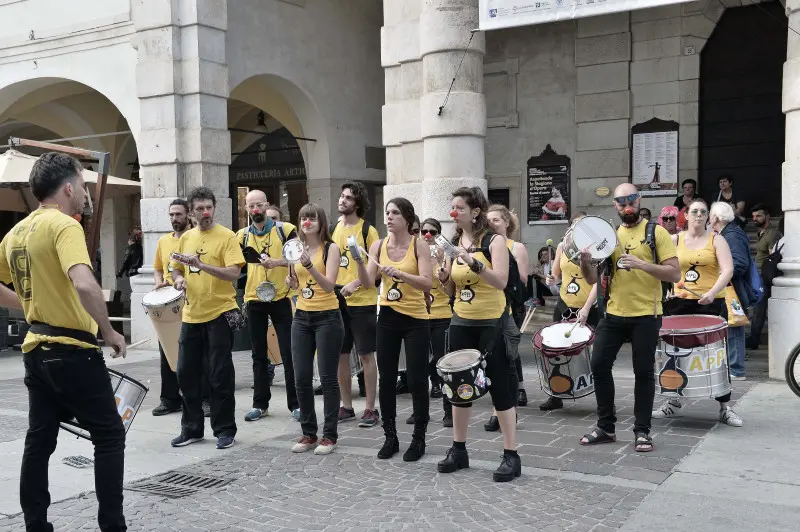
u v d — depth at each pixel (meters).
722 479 4.80
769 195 12.43
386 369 5.43
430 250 5.79
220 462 5.51
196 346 6.01
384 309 5.41
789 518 4.15
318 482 4.99
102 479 3.80
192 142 11.43
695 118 12.73
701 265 6.82
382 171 15.20
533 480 4.87
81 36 12.62
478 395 4.80
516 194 14.20
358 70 14.69
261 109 14.91
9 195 12.07
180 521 4.34
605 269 5.57
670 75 12.84
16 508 4.57
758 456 5.27
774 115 12.34
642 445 5.42
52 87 15.05
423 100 9.75
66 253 3.62
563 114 13.73
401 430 6.32
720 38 12.66
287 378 6.82
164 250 7.19
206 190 6.11
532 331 11.67
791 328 7.82
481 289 4.98
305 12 13.56
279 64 13.07
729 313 7.83
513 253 6.46
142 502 4.67
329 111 14.06
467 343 5.05
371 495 4.70
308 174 14.35
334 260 5.70
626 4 8.43
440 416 6.79
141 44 11.63
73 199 3.95
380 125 15.16
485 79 14.34
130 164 18.84
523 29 13.96
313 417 5.81
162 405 7.14
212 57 11.55
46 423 3.86
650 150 13.04
